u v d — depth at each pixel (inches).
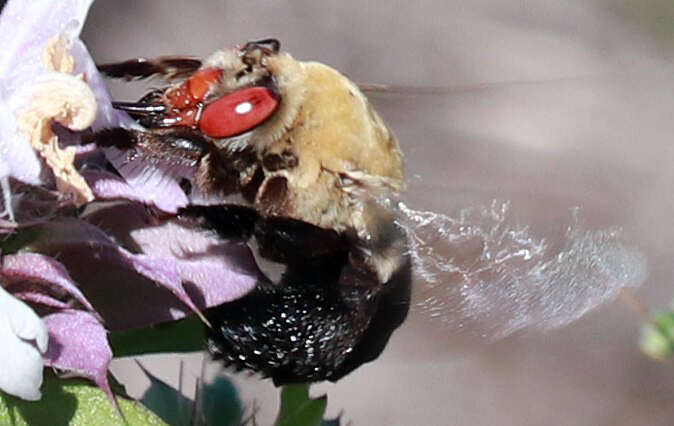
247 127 14.8
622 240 15.1
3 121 14.5
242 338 14.9
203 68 14.9
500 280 15.0
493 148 23.9
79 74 14.6
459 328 15.0
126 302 14.6
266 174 14.9
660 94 27.6
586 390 23.2
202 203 14.8
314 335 14.9
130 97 17.8
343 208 14.9
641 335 16.0
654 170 25.6
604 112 26.5
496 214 15.1
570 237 15.1
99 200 14.6
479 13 29.3
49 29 14.6
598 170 25.3
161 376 18.7
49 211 14.6
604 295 15.0
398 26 28.9
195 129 14.8
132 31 26.8
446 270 15.0
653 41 28.9
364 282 14.9
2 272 14.5
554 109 25.9
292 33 28.2
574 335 23.0
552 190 15.1
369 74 28.1
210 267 14.7
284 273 14.9
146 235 14.7
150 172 14.7
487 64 28.7
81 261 14.6
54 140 14.5
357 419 22.4
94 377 14.5
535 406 23.0
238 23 27.7
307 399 15.2
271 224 14.9
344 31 28.5
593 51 28.8
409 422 22.6
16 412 14.5
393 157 15.0
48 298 14.5
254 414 15.4
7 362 14.4
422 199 15.0
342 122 14.9
